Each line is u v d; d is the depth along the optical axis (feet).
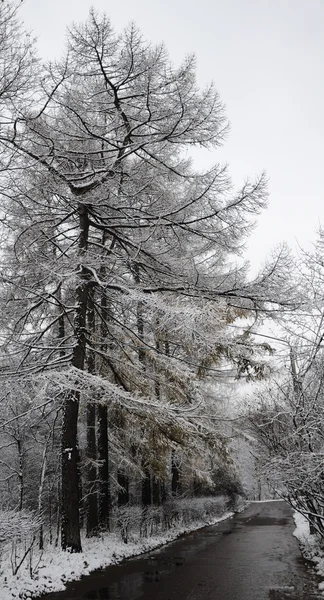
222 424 45.98
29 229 39.34
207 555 41.60
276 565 35.53
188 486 86.02
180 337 38.65
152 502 70.79
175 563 37.06
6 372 35.78
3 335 36.29
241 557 40.09
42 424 56.49
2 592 24.27
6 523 24.72
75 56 38.34
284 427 30.27
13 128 29.73
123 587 28.04
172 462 68.18
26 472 62.34
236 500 128.06
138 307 42.52
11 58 26.05
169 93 38.29
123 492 57.47
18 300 38.93
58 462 58.08
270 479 27.66
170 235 43.52
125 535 45.83
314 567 34.09
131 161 43.88
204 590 27.07
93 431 51.83
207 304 36.68
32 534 29.63
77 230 44.68
